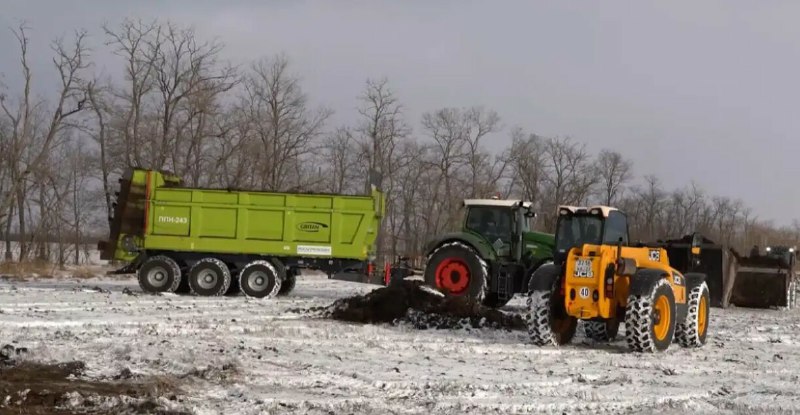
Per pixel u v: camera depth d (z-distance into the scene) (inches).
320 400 319.0
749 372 430.6
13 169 1478.8
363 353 453.7
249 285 858.8
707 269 890.1
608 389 362.9
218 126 1656.0
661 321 500.7
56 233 1691.7
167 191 882.1
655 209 2628.0
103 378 343.3
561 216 562.3
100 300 753.6
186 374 360.5
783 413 314.8
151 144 1581.0
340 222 869.8
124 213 890.7
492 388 354.6
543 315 508.1
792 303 973.8
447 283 768.9
